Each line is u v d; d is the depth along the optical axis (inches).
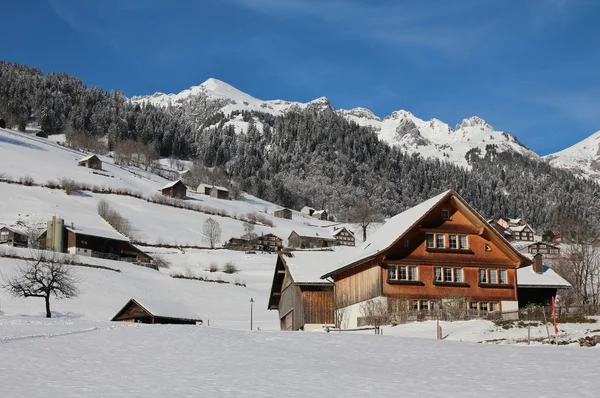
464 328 2055.9
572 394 900.0
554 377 1063.6
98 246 5959.6
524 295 2859.3
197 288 4901.6
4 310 3595.0
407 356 1342.3
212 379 1018.7
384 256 2613.2
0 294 3885.3
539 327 1982.0
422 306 2623.0
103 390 909.8
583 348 1481.3
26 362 1189.1
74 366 1150.3
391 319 2417.6
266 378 1034.1
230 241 7391.7
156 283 4817.9
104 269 4869.6
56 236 5743.1
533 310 2144.4
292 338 1635.1
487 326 2027.6
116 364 1181.1
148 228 7460.6
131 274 4940.9
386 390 935.7
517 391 929.5
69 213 6968.5
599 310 2134.6
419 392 920.3
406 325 2242.9
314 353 1373.0
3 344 1430.9
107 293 4271.7
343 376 1067.9
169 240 7175.2
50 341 1503.4
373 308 2549.2
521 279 2859.3
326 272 2903.5
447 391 929.5
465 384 995.9
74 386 943.0
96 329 1847.9
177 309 3326.8
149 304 3243.1
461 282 2687.0
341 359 1290.6
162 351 1365.7
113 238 6038.4
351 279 2775.6
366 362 1254.9
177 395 872.9
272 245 7583.7
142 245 6683.1
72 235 5792.3
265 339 1603.1
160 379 1016.2
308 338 1637.6
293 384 979.9
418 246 2682.1
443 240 2716.5
